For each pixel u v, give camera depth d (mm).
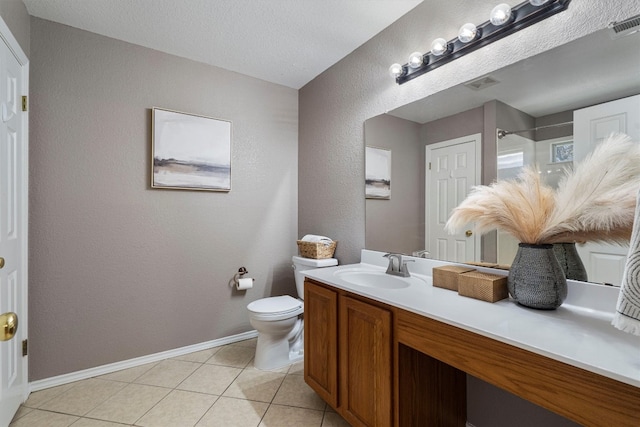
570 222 1017
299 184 2859
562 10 1140
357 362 1362
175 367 2105
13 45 1521
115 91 2062
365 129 2105
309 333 1735
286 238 2814
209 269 2430
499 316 997
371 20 1878
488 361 877
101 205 2016
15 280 1584
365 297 1345
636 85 965
